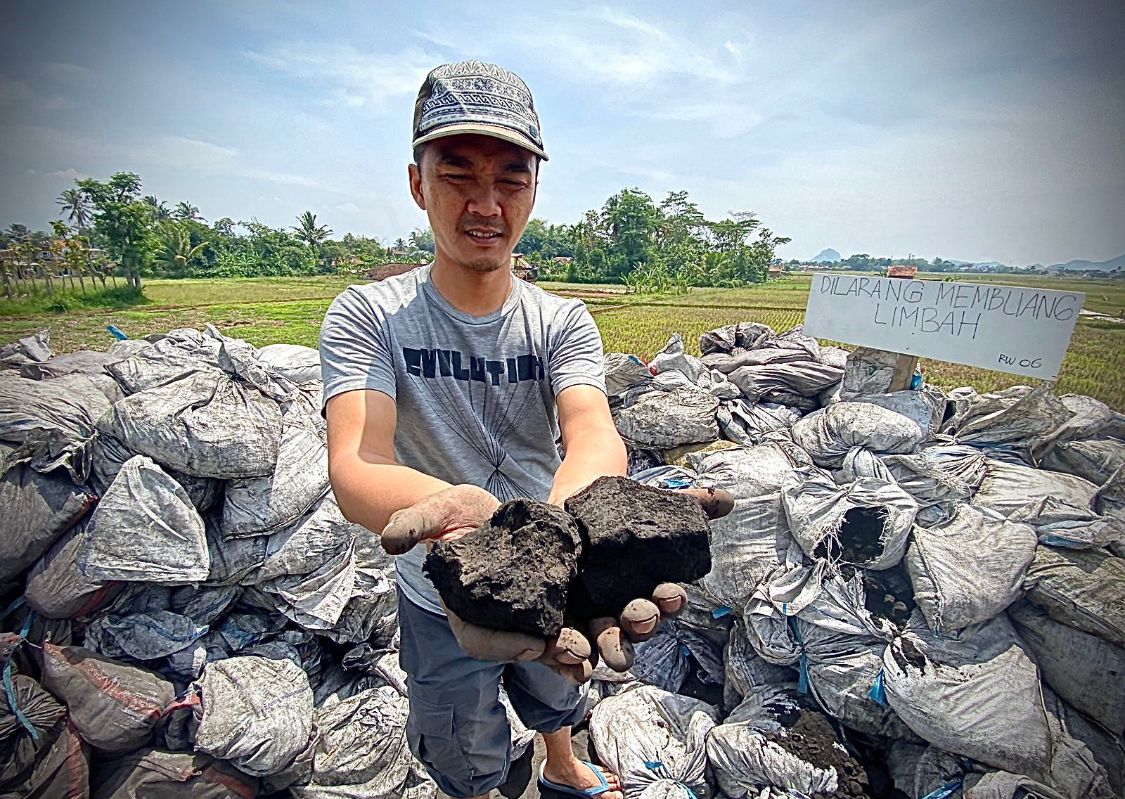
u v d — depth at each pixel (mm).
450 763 1958
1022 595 2316
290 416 2834
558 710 2115
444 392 1693
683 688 2934
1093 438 3139
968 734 2035
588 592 1156
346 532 2584
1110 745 2074
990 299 3023
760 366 4152
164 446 2273
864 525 2551
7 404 2344
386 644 2762
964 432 3377
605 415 1671
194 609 2357
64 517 2197
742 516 2754
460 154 1431
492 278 1657
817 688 2391
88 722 2000
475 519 1209
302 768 2184
